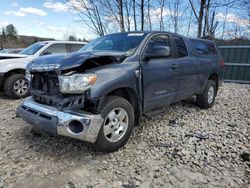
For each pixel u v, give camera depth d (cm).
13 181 261
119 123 330
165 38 430
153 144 359
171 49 437
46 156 317
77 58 300
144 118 479
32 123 316
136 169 288
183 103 606
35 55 709
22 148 340
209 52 584
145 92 367
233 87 973
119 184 258
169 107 564
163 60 406
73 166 293
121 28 1169
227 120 490
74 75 289
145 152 332
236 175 279
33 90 344
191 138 383
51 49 752
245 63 1088
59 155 320
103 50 396
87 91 289
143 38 388
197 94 548
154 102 394
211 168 294
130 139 375
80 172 280
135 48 372
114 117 321
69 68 288
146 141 369
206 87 557
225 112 555
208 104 575
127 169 288
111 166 294
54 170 284
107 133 315
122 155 322
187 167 295
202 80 532
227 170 290
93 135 290
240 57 1098
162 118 486
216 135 400
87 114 288
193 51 507
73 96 295
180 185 258
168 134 400
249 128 439
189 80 480
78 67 300
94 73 298
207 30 1214
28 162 301
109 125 316
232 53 1116
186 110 552
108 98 318
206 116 516
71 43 807
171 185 258
